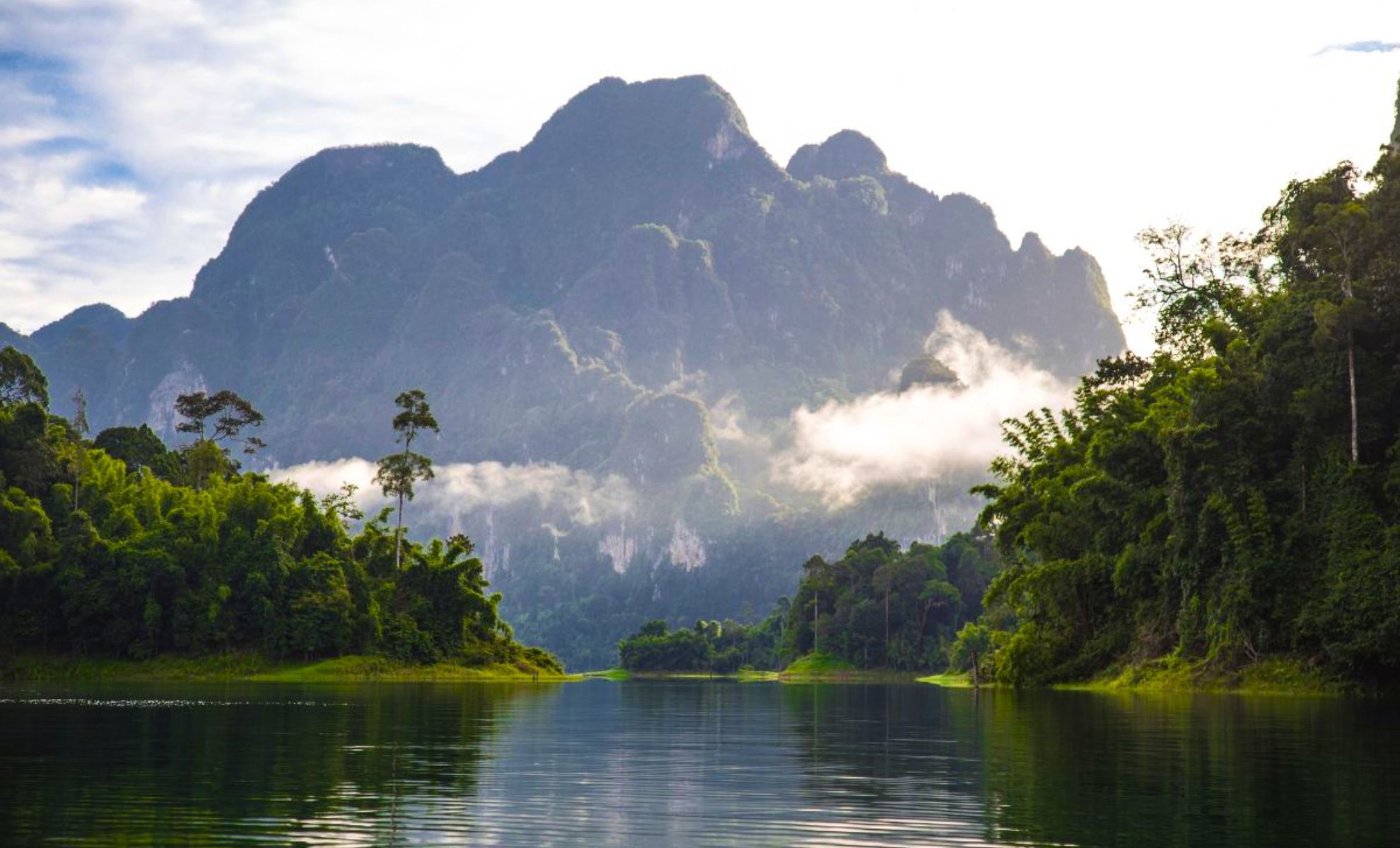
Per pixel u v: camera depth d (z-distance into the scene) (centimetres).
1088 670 6975
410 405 12556
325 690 7125
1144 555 6588
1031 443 8300
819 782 2053
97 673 10062
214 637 10438
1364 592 5256
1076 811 1681
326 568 10988
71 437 12112
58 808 1680
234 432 15188
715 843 1445
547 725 3662
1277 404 6091
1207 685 5884
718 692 8425
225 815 1617
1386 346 5894
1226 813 1656
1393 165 6053
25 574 9950
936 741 2931
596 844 1441
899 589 19325
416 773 2139
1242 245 8019
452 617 11975
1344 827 1541
